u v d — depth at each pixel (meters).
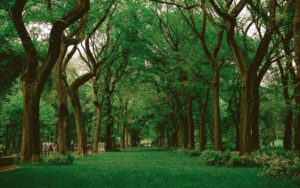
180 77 29.16
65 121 21.20
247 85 15.99
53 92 39.03
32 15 16.70
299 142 17.92
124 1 25.78
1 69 21.83
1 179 8.48
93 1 21.62
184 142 38.44
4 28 21.03
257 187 7.49
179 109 39.31
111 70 37.12
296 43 10.20
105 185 7.68
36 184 7.59
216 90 20.67
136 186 7.58
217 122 20.41
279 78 23.09
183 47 26.06
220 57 23.91
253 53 23.11
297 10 10.12
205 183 8.24
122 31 28.67
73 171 11.23
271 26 15.15
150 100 37.28
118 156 26.20
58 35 14.89
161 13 26.33
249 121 15.80
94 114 49.69
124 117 43.91
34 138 15.10
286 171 9.77
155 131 71.44
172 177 9.63
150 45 30.19
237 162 14.09
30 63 15.40
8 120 24.94
